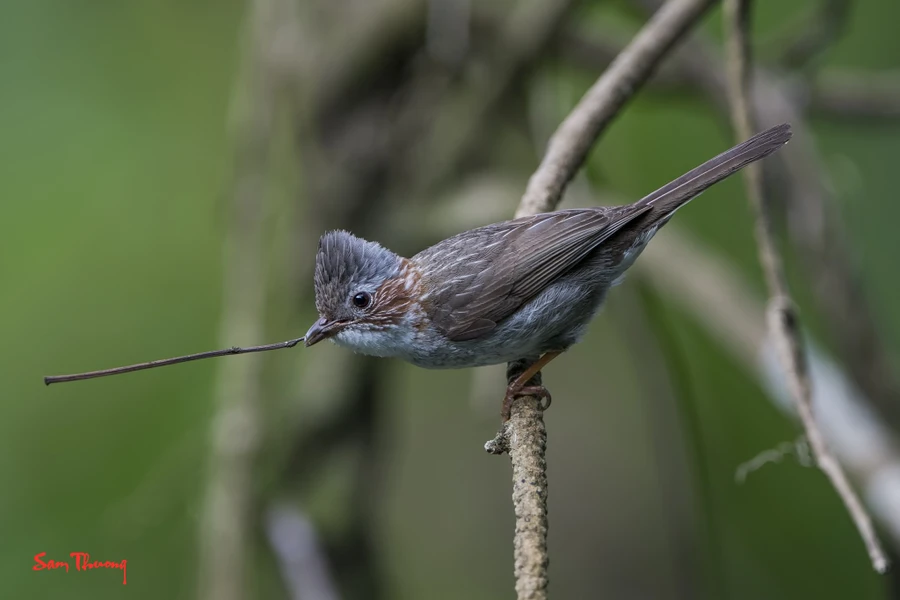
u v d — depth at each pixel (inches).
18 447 428.5
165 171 477.7
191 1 508.1
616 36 433.7
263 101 399.9
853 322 394.6
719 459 458.3
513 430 246.7
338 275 314.2
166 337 447.5
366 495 402.9
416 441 486.0
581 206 380.5
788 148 404.2
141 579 426.0
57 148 476.7
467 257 316.5
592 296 320.8
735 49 301.0
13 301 449.1
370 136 406.0
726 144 456.4
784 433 456.8
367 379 401.1
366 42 396.5
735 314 350.9
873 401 395.5
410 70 411.8
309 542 377.7
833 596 440.5
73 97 486.9
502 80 394.0
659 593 455.8
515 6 406.6
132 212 469.7
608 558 467.5
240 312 389.7
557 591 461.7
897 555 367.9
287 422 386.9
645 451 482.0
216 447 379.9
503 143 421.4
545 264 307.6
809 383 269.4
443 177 399.9
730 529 456.8
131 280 457.7
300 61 400.5
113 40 501.0
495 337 313.1
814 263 398.6
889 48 512.7
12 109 481.4
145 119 487.8
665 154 465.7
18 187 466.3
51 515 423.5
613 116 294.7
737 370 467.2
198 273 460.4
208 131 486.0
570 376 494.0
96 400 438.0
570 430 486.3
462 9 393.7
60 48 495.8
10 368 440.1
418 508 476.7
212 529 378.0
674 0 299.4
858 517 227.5
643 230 311.9
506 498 478.9
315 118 405.4
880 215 502.3
